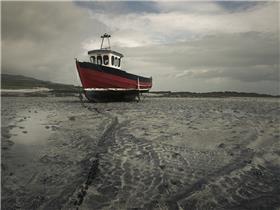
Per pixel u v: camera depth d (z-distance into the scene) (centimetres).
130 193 482
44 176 555
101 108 2042
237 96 6003
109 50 2625
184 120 1291
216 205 443
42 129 1070
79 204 442
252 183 527
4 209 422
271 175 570
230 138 890
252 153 721
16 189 493
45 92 6112
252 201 456
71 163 637
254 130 1026
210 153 720
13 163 634
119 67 2861
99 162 641
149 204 444
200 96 5822
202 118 1372
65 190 491
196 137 902
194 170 595
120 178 548
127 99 3009
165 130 1022
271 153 723
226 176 561
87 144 816
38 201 448
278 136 923
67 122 1255
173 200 457
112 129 1055
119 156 691
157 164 631
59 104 2561
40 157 684
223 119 1333
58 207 432
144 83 3303
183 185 517
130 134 952
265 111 1809
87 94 2602
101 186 510
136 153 717
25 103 2756
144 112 1694
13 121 1289
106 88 2638
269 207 436
